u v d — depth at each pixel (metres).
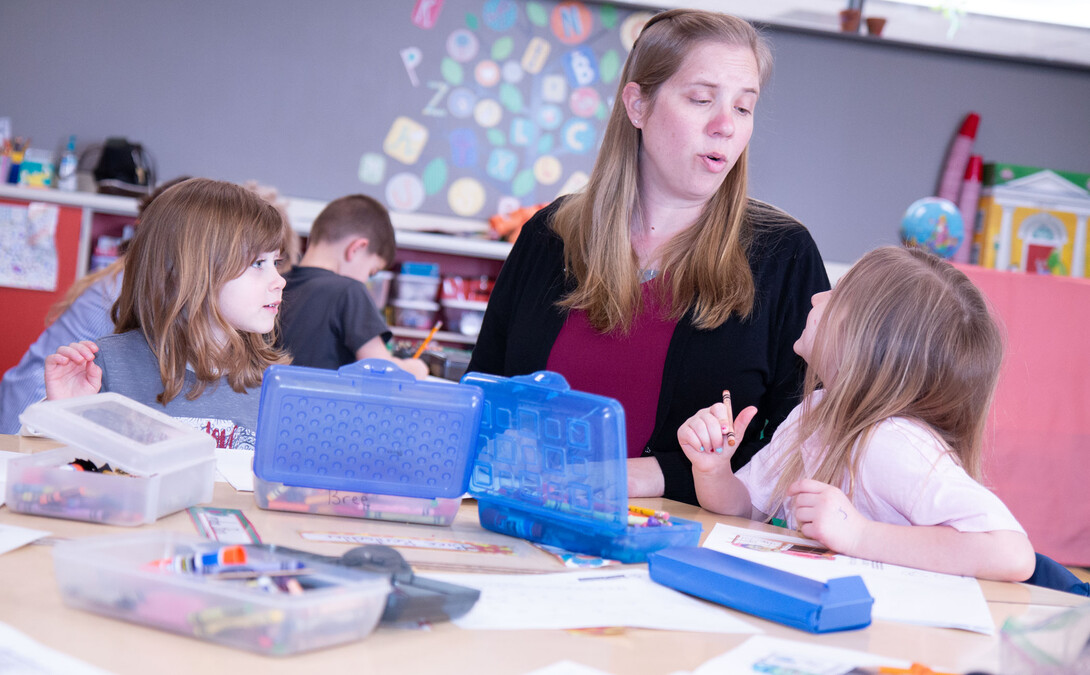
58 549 0.63
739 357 1.36
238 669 0.55
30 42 3.70
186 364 1.43
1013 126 4.29
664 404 1.36
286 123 3.92
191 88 3.83
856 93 4.18
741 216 1.38
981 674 0.65
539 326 1.44
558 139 4.15
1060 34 4.17
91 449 0.87
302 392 0.94
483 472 0.98
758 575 0.78
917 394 1.13
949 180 4.20
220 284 1.42
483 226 4.12
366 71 3.97
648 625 0.70
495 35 4.05
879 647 0.71
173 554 0.68
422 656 0.60
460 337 3.92
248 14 3.85
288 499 0.96
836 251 4.25
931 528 1.00
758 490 1.26
